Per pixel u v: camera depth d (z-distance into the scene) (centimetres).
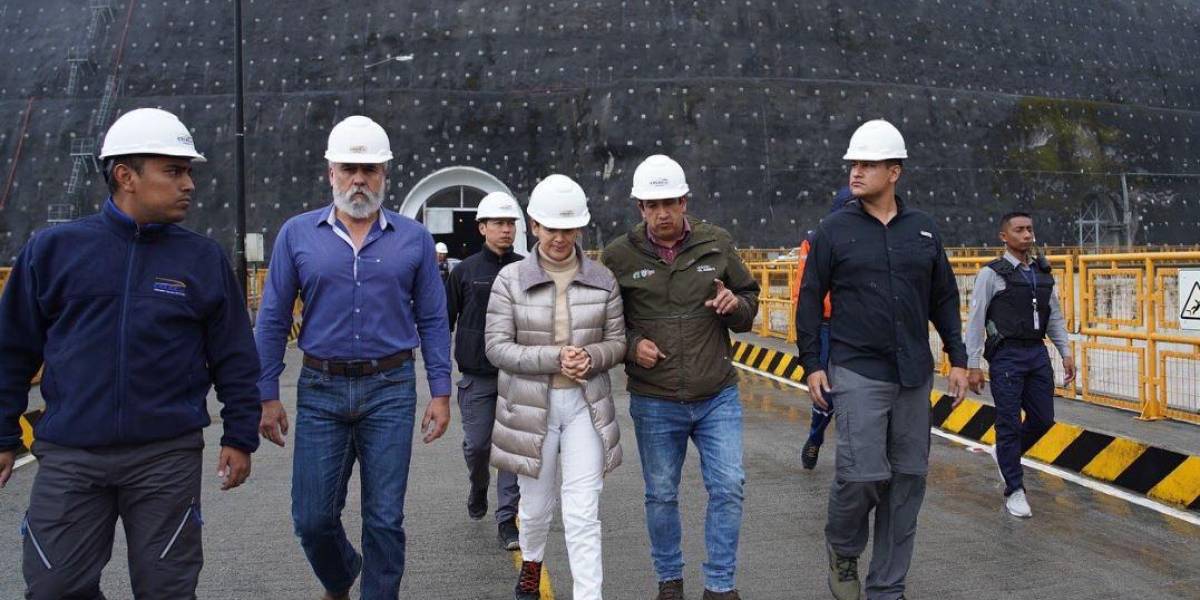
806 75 4084
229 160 3925
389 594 444
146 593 349
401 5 4209
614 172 3812
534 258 479
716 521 467
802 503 708
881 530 483
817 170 3909
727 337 492
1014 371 659
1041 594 501
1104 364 1038
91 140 3966
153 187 344
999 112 4297
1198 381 912
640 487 765
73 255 340
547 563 577
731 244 499
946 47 4394
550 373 464
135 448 344
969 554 573
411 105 3975
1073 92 4644
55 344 341
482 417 646
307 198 3875
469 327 638
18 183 3941
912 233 477
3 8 4441
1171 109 4781
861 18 4259
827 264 484
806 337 488
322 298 439
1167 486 712
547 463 482
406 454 448
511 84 4066
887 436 480
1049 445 857
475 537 636
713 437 478
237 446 372
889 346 467
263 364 441
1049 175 4266
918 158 4062
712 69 4019
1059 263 1134
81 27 4300
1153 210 4409
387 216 455
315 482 441
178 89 4116
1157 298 934
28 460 929
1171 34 5081
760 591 517
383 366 441
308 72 4131
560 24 4122
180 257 355
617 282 484
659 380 478
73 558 338
